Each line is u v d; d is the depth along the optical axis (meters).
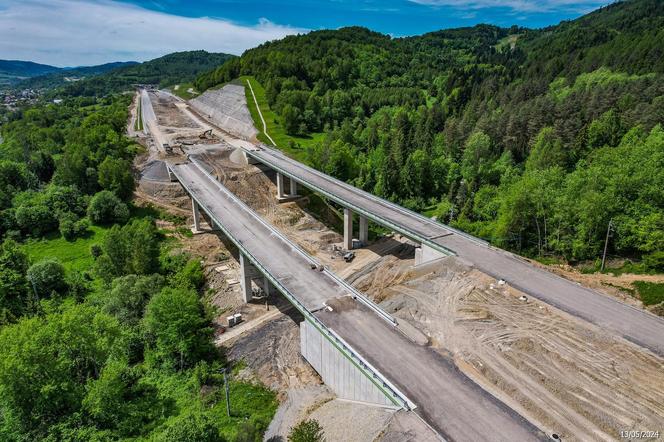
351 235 79.88
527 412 32.91
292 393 44.59
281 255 58.47
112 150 106.56
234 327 58.34
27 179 102.56
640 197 61.59
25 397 42.28
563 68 164.88
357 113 163.12
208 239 83.69
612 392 33.88
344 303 47.19
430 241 59.84
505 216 70.94
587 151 96.81
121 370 45.66
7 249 70.19
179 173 96.75
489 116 131.75
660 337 39.91
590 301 45.91
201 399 45.00
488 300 46.84
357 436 32.56
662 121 91.38
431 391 34.75
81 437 40.12
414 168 109.62
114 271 70.94
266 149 114.88
